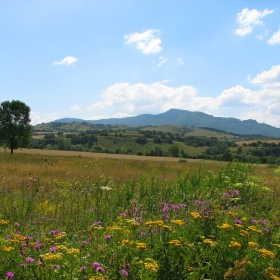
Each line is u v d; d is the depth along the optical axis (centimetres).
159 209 690
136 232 448
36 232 514
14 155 3303
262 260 360
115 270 339
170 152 9294
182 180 941
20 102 4488
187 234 412
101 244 415
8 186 1070
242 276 340
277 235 455
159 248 370
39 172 1595
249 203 752
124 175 1585
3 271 329
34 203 768
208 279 345
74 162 2509
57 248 370
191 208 627
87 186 1128
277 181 1362
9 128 4384
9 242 400
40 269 321
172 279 340
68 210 715
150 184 962
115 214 673
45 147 13138
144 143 14975
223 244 382
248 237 410
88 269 337
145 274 316
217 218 468
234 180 954
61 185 1172
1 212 662
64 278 321
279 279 324
